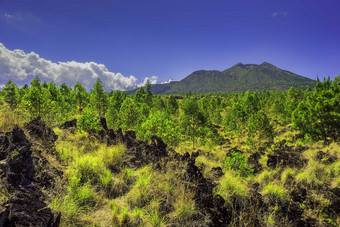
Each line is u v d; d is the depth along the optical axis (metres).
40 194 2.42
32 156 3.04
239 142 24.14
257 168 6.90
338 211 3.94
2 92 25.97
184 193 3.20
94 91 40.62
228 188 3.98
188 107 25.14
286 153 7.46
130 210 2.87
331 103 14.98
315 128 15.75
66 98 38.16
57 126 7.12
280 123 35.47
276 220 3.45
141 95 50.88
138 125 13.62
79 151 4.77
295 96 39.94
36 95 11.46
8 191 2.19
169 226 2.62
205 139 21.30
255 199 3.77
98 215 2.62
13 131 3.12
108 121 20.34
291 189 4.49
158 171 4.16
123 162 4.38
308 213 3.87
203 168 5.12
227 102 61.00
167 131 9.87
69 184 2.99
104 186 3.40
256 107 35.56
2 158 2.62
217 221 2.98
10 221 1.75
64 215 2.36
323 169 5.41
